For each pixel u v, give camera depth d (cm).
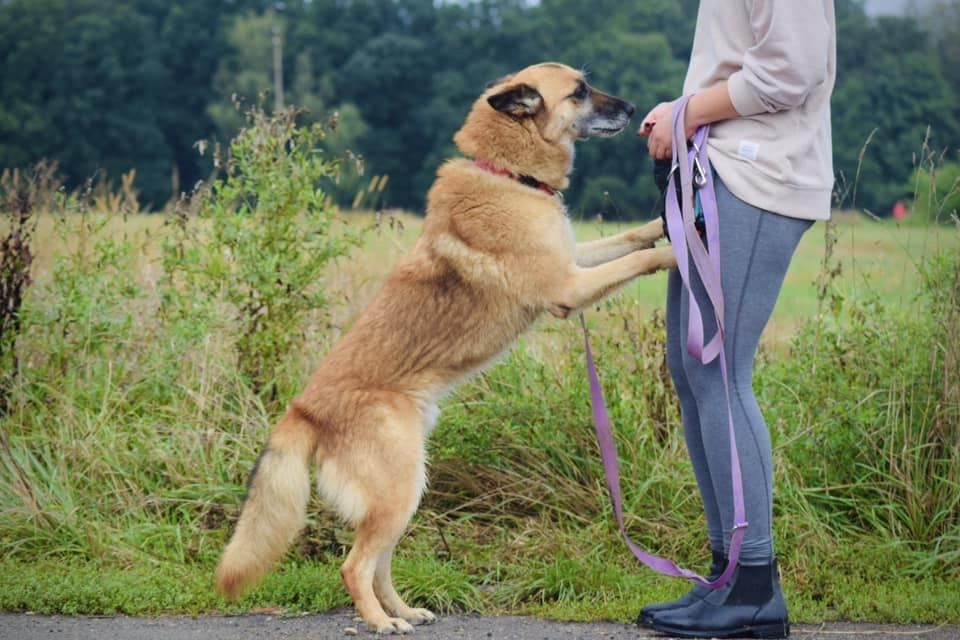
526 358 569
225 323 581
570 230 476
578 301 449
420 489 427
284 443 420
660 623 394
